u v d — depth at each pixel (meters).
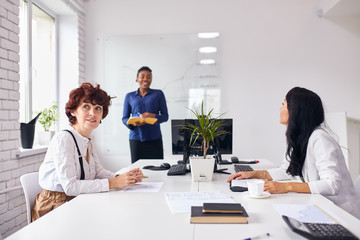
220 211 1.11
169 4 4.22
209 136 1.85
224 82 4.19
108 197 1.47
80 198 1.45
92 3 4.31
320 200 1.38
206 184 1.77
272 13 4.13
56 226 1.07
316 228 0.96
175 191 1.58
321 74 4.10
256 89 4.16
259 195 1.43
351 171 3.55
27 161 3.02
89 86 1.75
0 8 2.58
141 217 1.17
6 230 2.68
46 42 3.94
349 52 4.07
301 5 4.10
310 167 1.65
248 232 1.01
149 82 3.72
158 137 3.62
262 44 4.15
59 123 4.15
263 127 4.16
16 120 2.82
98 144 4.32
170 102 4.22
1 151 2.61
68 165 1.58
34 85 3.61
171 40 4.21
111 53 4.29
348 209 1.54
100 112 1.77
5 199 2.67
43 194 1.65
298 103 1.65
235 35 4.17
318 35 4.09
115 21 4.29
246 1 4.15
